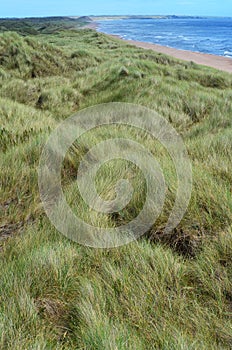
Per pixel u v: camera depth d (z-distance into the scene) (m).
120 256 2.32
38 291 2.02
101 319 1.74
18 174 3.67
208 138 5.00
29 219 3.04
